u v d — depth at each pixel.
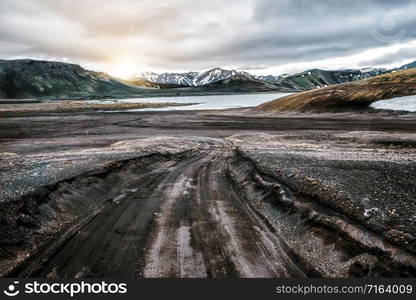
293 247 9.23
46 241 9.48
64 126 64.62
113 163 18.94
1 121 73.50
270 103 107.38
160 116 90.44
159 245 9.30
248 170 18.73
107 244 9.34
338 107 80.50
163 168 22.81
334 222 9.45
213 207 13.03
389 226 8.33
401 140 34.00
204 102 183.88
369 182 12.46
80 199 13.26
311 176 13.65
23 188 12.13
